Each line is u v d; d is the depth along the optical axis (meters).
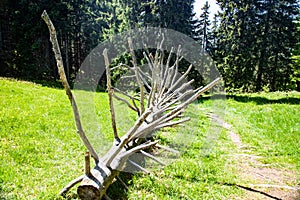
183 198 3.50
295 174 4.57
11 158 4.32
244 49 19.50
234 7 20.20
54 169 4.07
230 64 19.48
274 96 15.77
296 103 12.98
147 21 17.75
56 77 19.36
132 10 18.00
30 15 17.84
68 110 8.09
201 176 4.23
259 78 20.64
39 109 7.75
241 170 4.64
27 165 4.16
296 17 21.58
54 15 17.97
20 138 5.27
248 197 3.68
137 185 3.75
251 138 6.68
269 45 20.52
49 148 4.90
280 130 7.51
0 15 17.78
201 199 3.51
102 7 24.41
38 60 18.44
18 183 3.54
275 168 4.81
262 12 20.59
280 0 20.58
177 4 18.47
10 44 18.12
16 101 8.30
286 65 21.22
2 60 16.69
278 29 20.62
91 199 2.80
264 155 5.46
